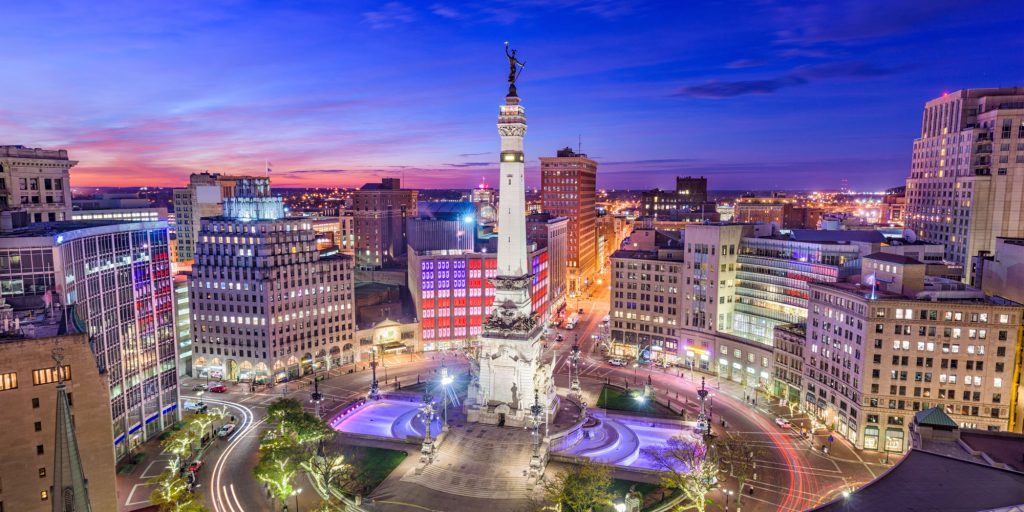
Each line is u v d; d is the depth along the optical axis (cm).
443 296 19712
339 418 13475
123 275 11512
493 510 9500
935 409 8712
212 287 16475
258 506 9769
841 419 12688
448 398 14712
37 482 7362
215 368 16675
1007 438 8381
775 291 16125
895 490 5859
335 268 17762
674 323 17962
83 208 16825
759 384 15675
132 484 10438
